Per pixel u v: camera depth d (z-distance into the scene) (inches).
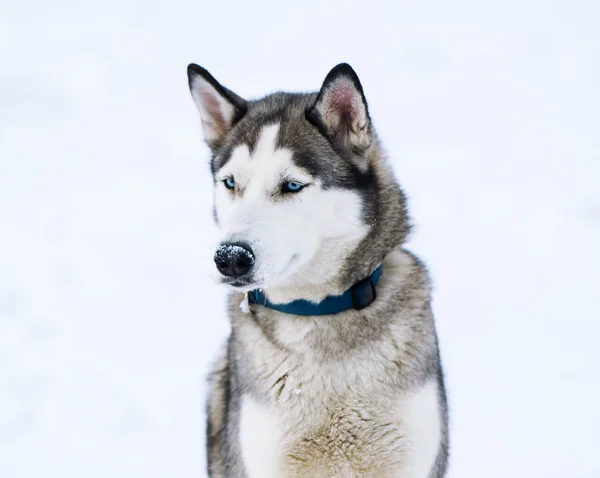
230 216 184.1
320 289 193.9
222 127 215.8
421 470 191.6
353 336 192.4
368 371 190.4
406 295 197.8
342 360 191.2
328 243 191.9
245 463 193.6
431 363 195.8
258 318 199.8
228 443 203.3
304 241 186.2
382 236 197.2
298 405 191.0
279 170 188.9
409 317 195.8
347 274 193.6
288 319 195.5
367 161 198.7
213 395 228.7
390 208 199.8
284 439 190.9
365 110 193.6
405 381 190.9
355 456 191.9
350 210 191.9
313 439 191.5
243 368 198.4
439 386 199.9
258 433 191.6
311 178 188.5
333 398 190.2
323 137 194.4
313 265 192.4
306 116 196.4
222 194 199.5
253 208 184.1
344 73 191.6
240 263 174.1
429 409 191.8
